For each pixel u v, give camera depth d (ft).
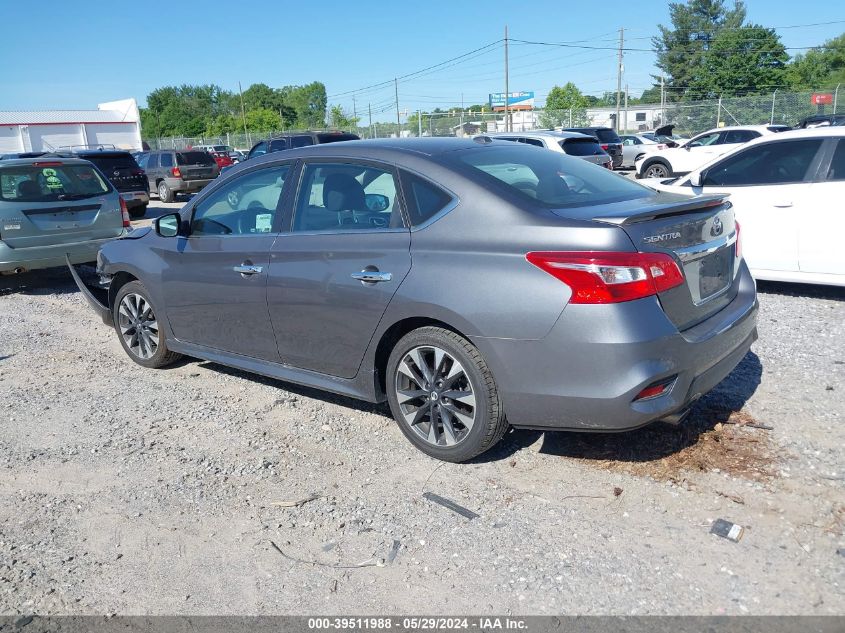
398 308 12.19
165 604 9.45
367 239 12.80
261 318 14.70
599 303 10.36
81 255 29.68
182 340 17.19
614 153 84.94
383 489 12.01
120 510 11.77
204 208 16.16
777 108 118.32
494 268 11.18
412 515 11.19
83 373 18.75
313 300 13.48
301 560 10.25
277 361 14.92
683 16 235.20
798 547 9.88
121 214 30.99
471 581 9.57
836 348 17.61
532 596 9.21
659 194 13.29
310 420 14.97
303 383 14.52
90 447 14.16
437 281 11.70
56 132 152.05
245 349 15.49
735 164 23.49
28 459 13.75
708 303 11.92
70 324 24.16
